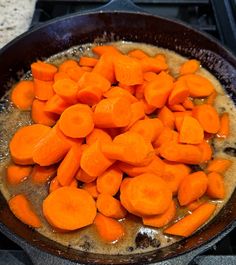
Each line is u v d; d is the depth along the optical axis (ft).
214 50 0.86
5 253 0.63
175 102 0.78
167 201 0.65
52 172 0.73
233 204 0.69
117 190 0.69
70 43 0.92
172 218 0.68
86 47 0.94
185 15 1.03
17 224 0.66
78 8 1.03
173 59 0.92
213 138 0.79
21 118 0.82
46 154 0.68
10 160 0.76
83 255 0.64
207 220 0.68
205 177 0.68
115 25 0.91
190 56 0.92
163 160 0.72
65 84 0.75
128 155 0.65
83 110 0.71
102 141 0.67
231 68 0.84
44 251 0.56
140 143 0.67
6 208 0.69
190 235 0.66
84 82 0.75
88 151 0.66
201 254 0.61
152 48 0.94
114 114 0.69
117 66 0.79
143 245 0.65
